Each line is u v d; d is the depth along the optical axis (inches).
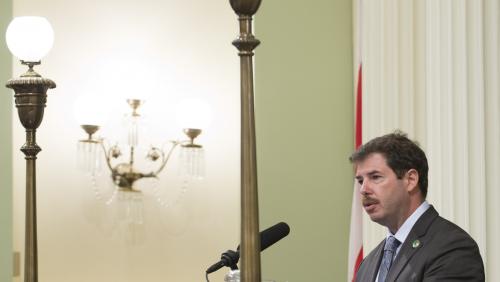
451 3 204.2
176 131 295.3
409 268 145.4
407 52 229.3
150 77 296.4
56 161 294.0
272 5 261.6
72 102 294.7
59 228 294.0
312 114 259.8
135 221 295.0
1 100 271.3
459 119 201.9
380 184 149.3
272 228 134.6
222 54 297.7
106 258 295.0
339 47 261.4
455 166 201.8
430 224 148.7
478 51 201.0
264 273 255.4
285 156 258.7
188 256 295.3
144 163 295.0
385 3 233.6
